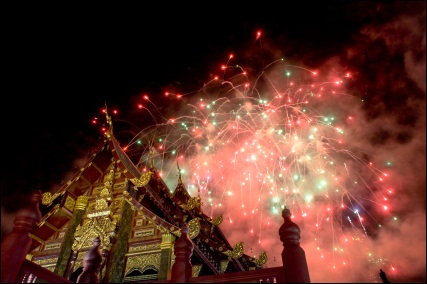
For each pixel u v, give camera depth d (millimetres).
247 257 14570
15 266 6977
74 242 10859
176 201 13758
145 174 11406
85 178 12156
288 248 7539
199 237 10961
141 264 9914
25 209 7910
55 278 7715
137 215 11000
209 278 7645
